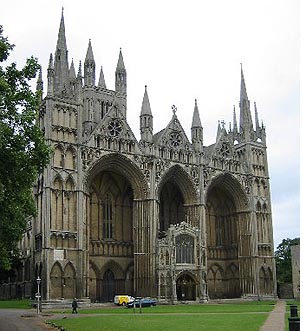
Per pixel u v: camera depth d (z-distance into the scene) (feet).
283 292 340.80
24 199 129.80
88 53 331.36
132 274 293.43
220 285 328.29
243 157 331.57
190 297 279.08
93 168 262.67
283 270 444.14
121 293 288.10
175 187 322.34
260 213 325.21
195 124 308.40
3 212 122.62
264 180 333.42
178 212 321.11
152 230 270.67
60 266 236.22
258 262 312.91
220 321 128.26
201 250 282.15
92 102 321.32
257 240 316.81
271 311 176.24
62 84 263.49
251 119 340.80
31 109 122.21
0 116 115.55
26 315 177.78
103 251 287.28
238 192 322.14
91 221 287.07
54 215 240.94
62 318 156.46
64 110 257.55
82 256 243.40
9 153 115.14
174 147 294.66
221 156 315.58
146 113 288.10
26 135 120.98
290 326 70.13
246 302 273.33
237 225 323.98
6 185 119.85
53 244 237.25
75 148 255.50
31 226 294.46
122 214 300.20
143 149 281.33
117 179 302.25
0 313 192.03
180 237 277.03
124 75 342.23
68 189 248.73
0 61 120.78
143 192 276.62
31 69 123.44
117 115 277.23
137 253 271.49
